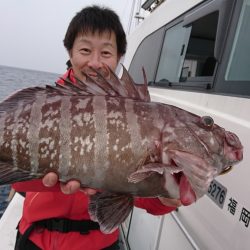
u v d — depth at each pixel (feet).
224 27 2.38
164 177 1.54
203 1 2.94
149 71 4.31
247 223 1.68
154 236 2.79
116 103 1.57
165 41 3.92
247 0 2.23
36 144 1.52
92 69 1.87
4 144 1.55
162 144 1.53
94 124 1.52
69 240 2.01
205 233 2.03
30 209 2.06
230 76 2.22
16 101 1.61
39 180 1.69
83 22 2.18
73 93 1.62
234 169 1.86
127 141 1.51
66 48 2.37
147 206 2.02
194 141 1.57
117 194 1.62
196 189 1.53
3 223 3.12
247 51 2.10
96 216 1.56
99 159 1.51
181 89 3.00
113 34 2.23
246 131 1.82
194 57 2.98
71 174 1.52
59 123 1.52
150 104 1.61
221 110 2.15
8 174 1.55
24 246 2.06
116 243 2.20
